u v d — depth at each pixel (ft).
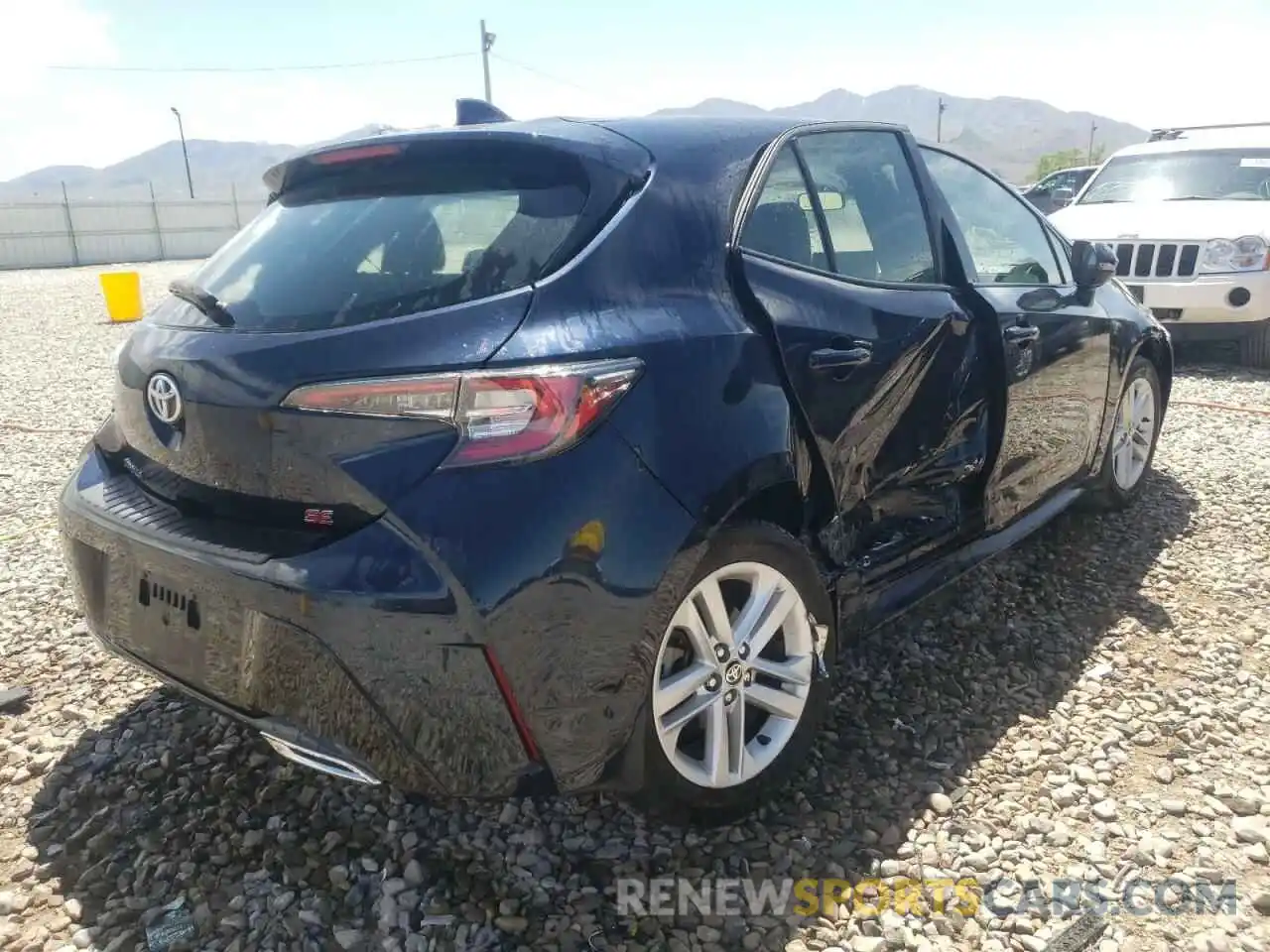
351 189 8.55
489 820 8.55
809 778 9.14
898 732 9.89
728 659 8.04
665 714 7.70
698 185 8.30
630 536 6.92
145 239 134.51
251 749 9.55
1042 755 9.53
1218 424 21.36
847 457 9.07
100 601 8.16
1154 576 13.52
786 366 8.30
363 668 6.49
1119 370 14.43
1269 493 16.63
